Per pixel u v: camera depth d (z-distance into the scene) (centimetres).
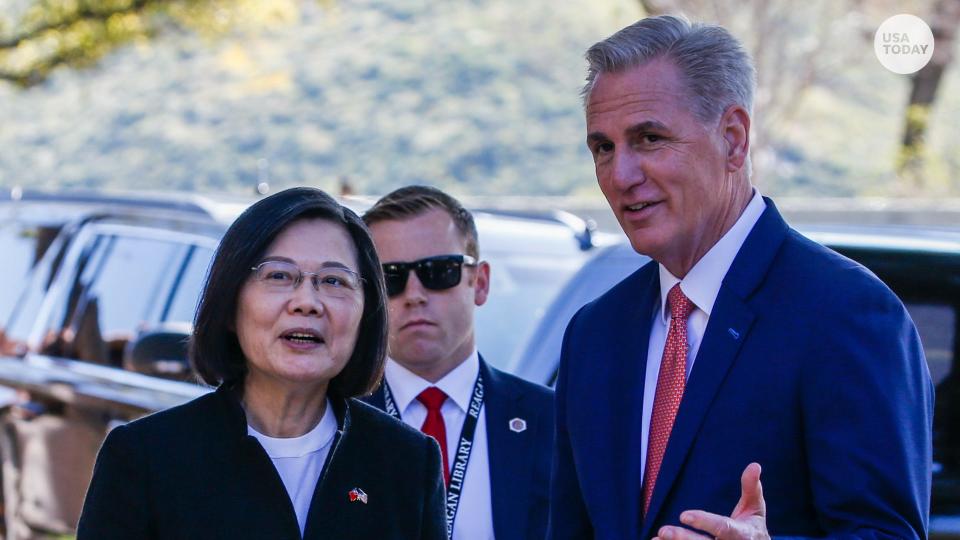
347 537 636
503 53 13062
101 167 11888
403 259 829
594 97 645
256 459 626
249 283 637
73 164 12175
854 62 4206
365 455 657
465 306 839
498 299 1149
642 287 687
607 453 654
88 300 1421
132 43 4525
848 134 6303
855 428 582
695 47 632
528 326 1117
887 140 6219
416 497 660
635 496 636
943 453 880
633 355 667
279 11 4606
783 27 4112
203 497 620
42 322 1464
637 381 659
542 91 12212
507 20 13162
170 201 1422
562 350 711
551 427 833
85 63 4441
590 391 675
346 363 658
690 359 644
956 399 889
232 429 634
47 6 4256
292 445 648
